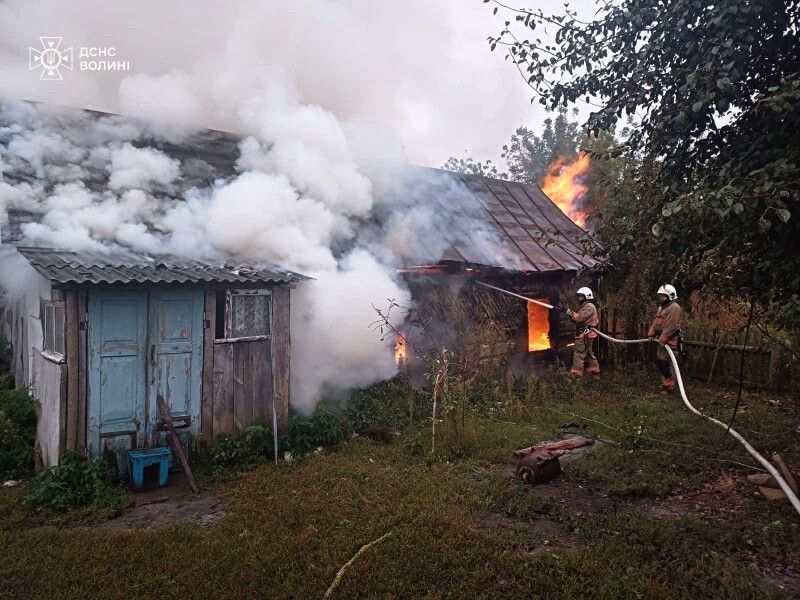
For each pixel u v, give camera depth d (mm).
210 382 6949
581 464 6258
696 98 5172
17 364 8773
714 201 4211
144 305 6531
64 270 5773
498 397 9359
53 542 4703
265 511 5270
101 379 6238
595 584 3877
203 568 4223
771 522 4680
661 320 9984
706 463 6188
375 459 6809
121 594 3889
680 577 3922
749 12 4754
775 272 5141
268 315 7422
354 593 3852
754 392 9898
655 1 5805
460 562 4215
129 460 6289
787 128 4797
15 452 6746
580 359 11086
